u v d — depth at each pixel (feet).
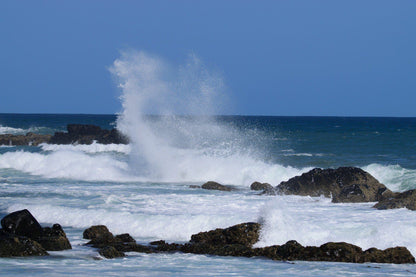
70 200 253.03
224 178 351.46
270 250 153.17
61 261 140.46
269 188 272.92
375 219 194.29
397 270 134.82
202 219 194.90
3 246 145.07
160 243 171.53
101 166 375.86
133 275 125.80
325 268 136.67
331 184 258.16
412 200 219.20
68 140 631.56
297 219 191.83
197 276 126.00
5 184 321.11
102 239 168.76
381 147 594.24
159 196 264.52
